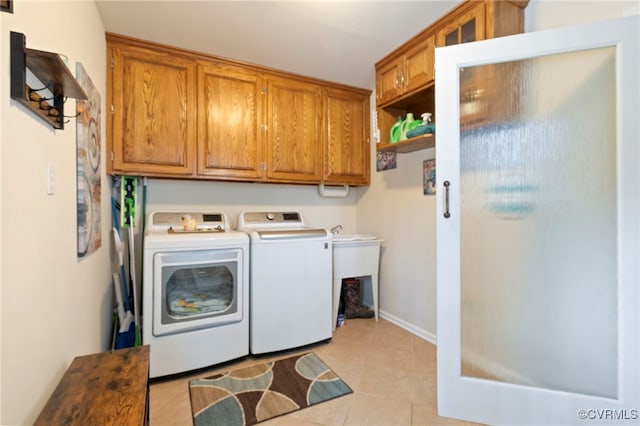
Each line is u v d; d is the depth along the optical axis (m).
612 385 1.36
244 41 2.15
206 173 2.35
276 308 2.20
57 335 1.05
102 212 1.85
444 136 1.55
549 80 1.44
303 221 2.87
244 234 2.16
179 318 1.90
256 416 1.54
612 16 1.39
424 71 2.03
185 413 1.56
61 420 0.80
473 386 1.53
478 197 1.56
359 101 3.06
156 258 1.83
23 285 0.81
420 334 2.54
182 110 2.26
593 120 1.38
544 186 1.47
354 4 1.76
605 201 1.37
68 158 1.18
